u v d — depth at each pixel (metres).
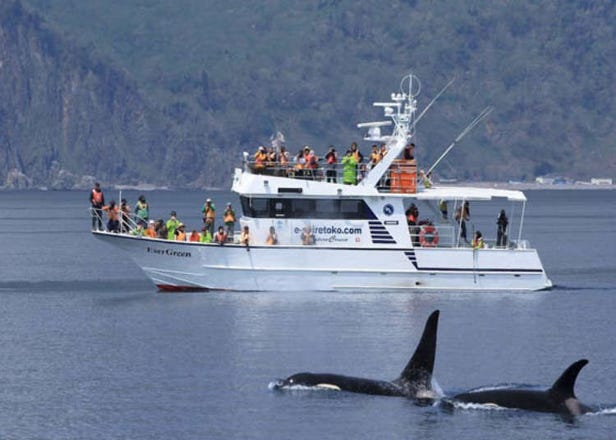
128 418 146.62
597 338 195.25
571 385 146.38
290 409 147.62
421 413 144.88
